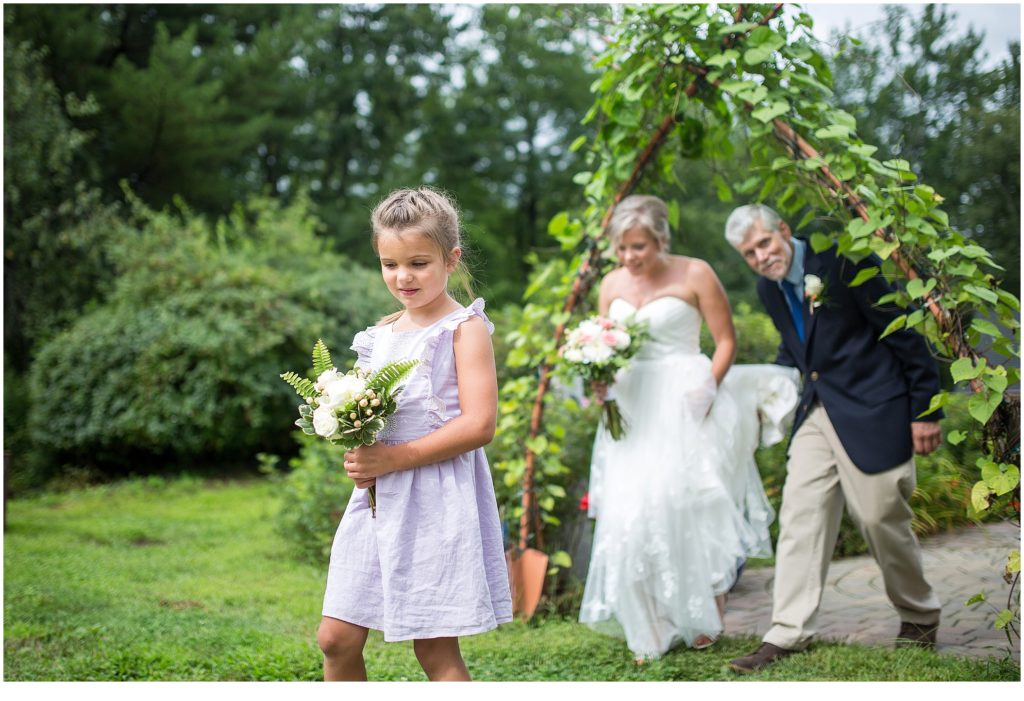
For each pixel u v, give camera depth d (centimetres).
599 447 400
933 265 321
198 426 954
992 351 321
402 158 2017
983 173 734
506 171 1919
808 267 368
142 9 1642
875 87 706
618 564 360
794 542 352
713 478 367
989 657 333
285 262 1149
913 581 354
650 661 352
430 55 1995
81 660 349
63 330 1086
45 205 1094
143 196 1527
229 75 1647
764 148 371
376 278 1162
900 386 351
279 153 1884
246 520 718
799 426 370
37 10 1336
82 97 1408
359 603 234
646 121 410
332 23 1817
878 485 344
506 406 435
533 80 1861
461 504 233
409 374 240
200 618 421
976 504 299
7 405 1033
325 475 593
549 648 373
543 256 1666
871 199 328
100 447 961
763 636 388
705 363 384
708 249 1216
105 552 590
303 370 1023
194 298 976
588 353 371
